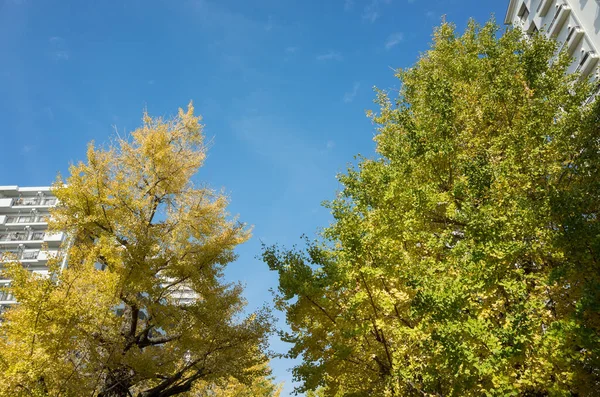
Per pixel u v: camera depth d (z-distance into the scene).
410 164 10.48
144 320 13.24
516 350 5.57
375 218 8.59
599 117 7.86
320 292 7.80
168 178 12.62
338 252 8.52
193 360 11.46
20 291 8.59
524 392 6.60
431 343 6.46
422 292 6.54
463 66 12.95
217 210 13.25
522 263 7.84
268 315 11.91
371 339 7.86
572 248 6.34
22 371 7.91
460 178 9.17
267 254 8.70
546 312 6.30
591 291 5.76
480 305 6.80
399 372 6.56
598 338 5.45
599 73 14.73
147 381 12.27
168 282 12.26
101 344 9.84
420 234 8.16
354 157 12.91
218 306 11.47
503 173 7.58
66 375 8.45
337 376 8.63
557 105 9.80
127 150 12.93
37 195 45.28
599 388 5.99
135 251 10.81
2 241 39.84
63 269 9.80
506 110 10.16
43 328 8.45
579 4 16.25
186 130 13.62
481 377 6.07
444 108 10.70
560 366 5.93
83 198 11.22
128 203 11.72
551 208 6.59
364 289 7.37
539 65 10.76
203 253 12.06
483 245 6.70
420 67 14.82
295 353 8.71
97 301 9.08
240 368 11.25
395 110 14.30
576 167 7.66
